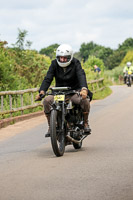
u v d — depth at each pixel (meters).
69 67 15.29
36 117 30.27
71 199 9.22
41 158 14.42
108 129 21.70
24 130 23.25
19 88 34.41
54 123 14.22
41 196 9.55
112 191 9.73
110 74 131.62
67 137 14.78
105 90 58.69
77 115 15.28
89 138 18.98
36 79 41.50
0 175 11.93
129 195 9.40
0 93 25.95
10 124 25.92
